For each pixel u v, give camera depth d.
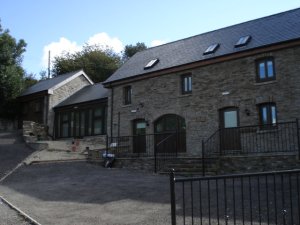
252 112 15.17
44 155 19.30
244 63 15.73
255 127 14.90
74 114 25.70
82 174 14.77
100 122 23.53
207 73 16.89
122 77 20.42
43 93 27.34
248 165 12.79
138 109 19.52
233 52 15.84
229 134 15.73
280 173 5.48
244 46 15.91
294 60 14.38
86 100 24.38
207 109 16.67
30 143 21.94
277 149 14.16
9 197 10.82
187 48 19.30
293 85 14.27
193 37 20.27
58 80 29.12
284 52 14.66
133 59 22.52
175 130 17.94
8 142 23.42
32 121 27.08
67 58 45.16
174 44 20.94
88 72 42.78
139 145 19.31
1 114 29.28
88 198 10.18
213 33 19.31
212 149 16.17
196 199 9.06
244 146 15.09
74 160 18.62
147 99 19.17
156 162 15.14
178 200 9.11
